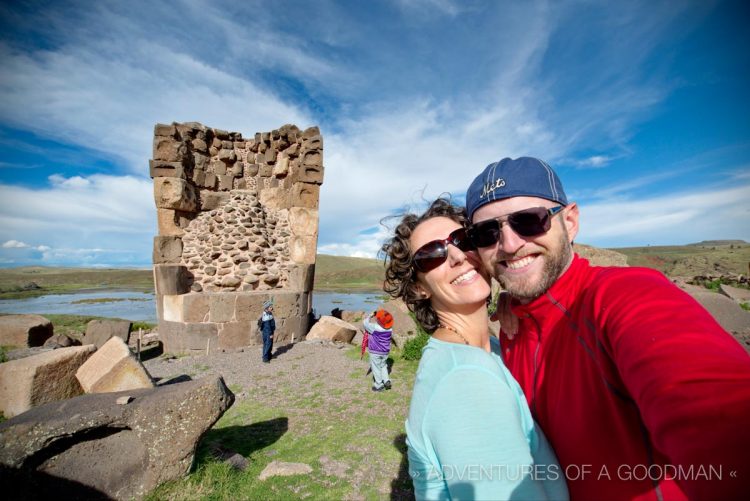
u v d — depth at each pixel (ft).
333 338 37.58
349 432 16.47
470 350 3.56
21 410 15.57
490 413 2.92
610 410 2.97
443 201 5.49
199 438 11.51
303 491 11.74
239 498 11.12
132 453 10.77
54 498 9.66
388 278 5.63
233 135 40.24
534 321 4.07
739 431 1.70
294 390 22.82
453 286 4.44
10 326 31.55
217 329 33.37
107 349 17.07
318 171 39.29
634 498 2.76
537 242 3.84
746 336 21.93
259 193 40.91
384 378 22.02
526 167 4.08
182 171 35.09
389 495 11.59
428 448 3.29
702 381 1.96
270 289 37.55
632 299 2.79
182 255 36.17
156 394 11.46
